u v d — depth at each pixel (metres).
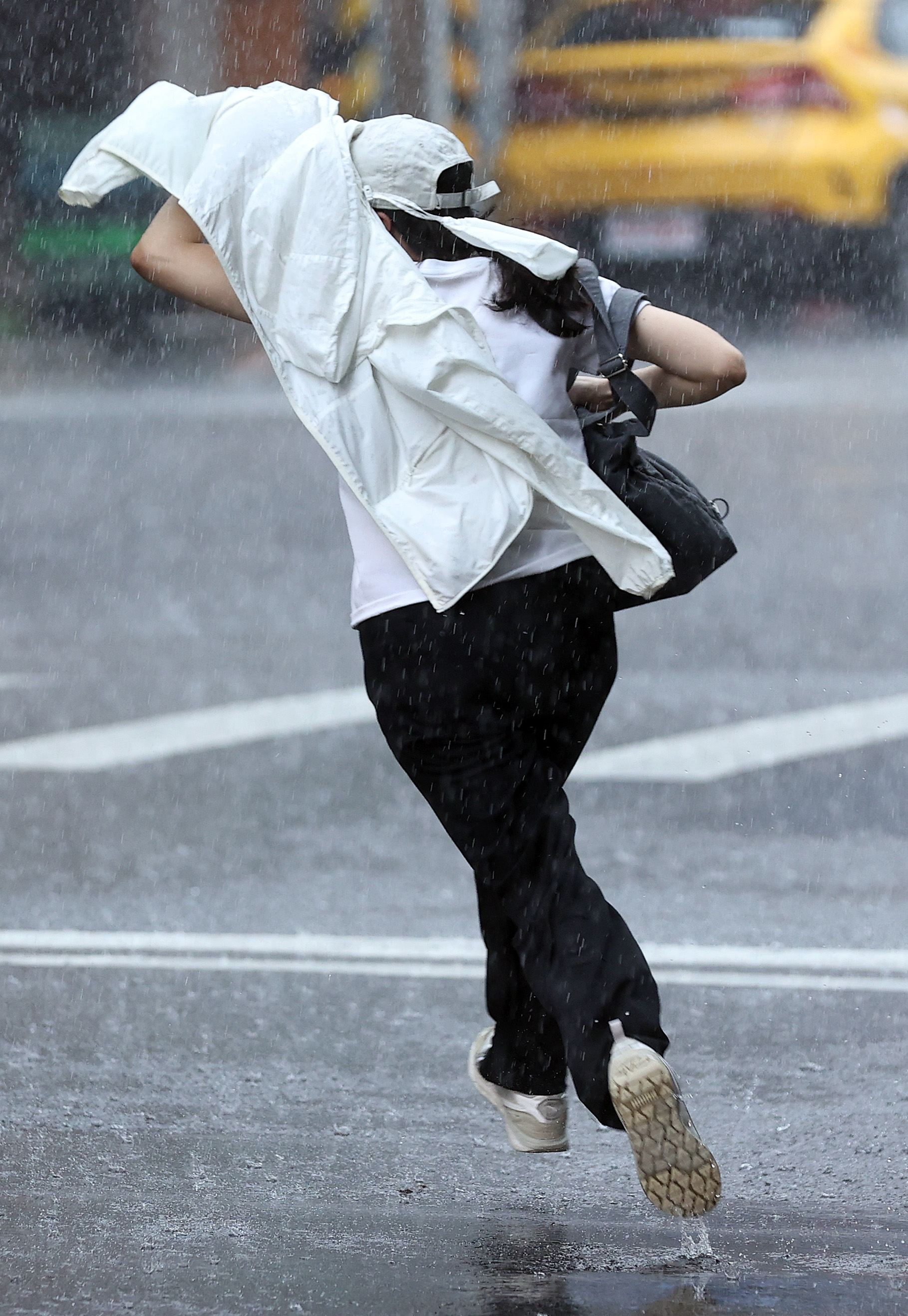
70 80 79.50
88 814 24.27
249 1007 17.67
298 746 27.36
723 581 37.03
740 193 66.75
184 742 27.62
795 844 22.66
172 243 12.68
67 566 39.56
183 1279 11.31
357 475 11.73
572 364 12.35
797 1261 11.80
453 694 11.73
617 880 21.48
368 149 12.24
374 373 11.91
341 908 20.70
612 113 67.75
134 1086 15.63
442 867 22.17
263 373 65.38
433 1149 14.27
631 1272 11.58
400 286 11.91
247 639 33.75
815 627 33.56
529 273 11.98
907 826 23.33
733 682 30.27
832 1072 15.99
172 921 20.30
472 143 74.88
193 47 84.00
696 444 50.19
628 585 11.77
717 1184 11.23
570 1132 14.77
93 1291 11.09
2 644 33.75
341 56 81.12
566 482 11.69
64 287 69.94
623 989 11.66
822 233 67.25
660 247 67.94
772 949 19.19
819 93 66.38
